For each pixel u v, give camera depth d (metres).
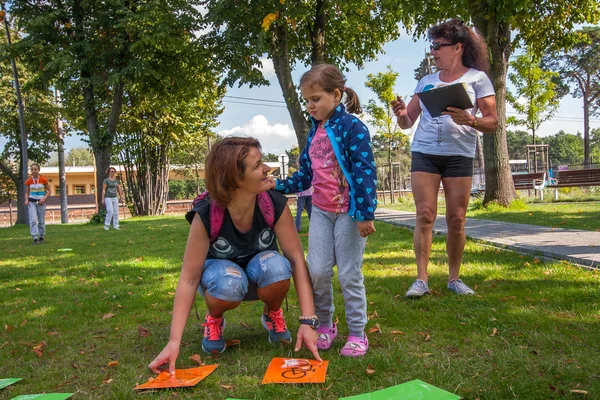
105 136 17.92
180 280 2.50
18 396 2.13
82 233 12.05
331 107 2.63
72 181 47.38
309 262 2.66
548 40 13.05
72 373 2.43
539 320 2.83
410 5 10.61
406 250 5.92
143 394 2.12
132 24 16.20
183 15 16.89
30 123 22.91
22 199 24.50
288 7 12.05
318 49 13.80
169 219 17.44
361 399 1.91
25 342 2.97
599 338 2.51
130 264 6.00
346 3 13.46
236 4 12.82
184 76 18.72
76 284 4.93
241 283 2.51
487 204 11.23
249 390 2.11
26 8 17.50
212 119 26.66
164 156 25.88
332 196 2.62
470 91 3.35
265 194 2.59
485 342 2.55
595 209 10.55
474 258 5.03
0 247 9.47
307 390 2.09
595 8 12.23
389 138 21.97
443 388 2.01
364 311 2.60
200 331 3.05
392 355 2.42
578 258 4.32
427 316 3.10
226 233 2.54
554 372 2.12
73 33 17.25
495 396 1.92
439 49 3.45
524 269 4.24
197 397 2.07
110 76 16.67
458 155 3.50
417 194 3.61
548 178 18.00
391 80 20.98
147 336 3.00
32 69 17.28
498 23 10.50
